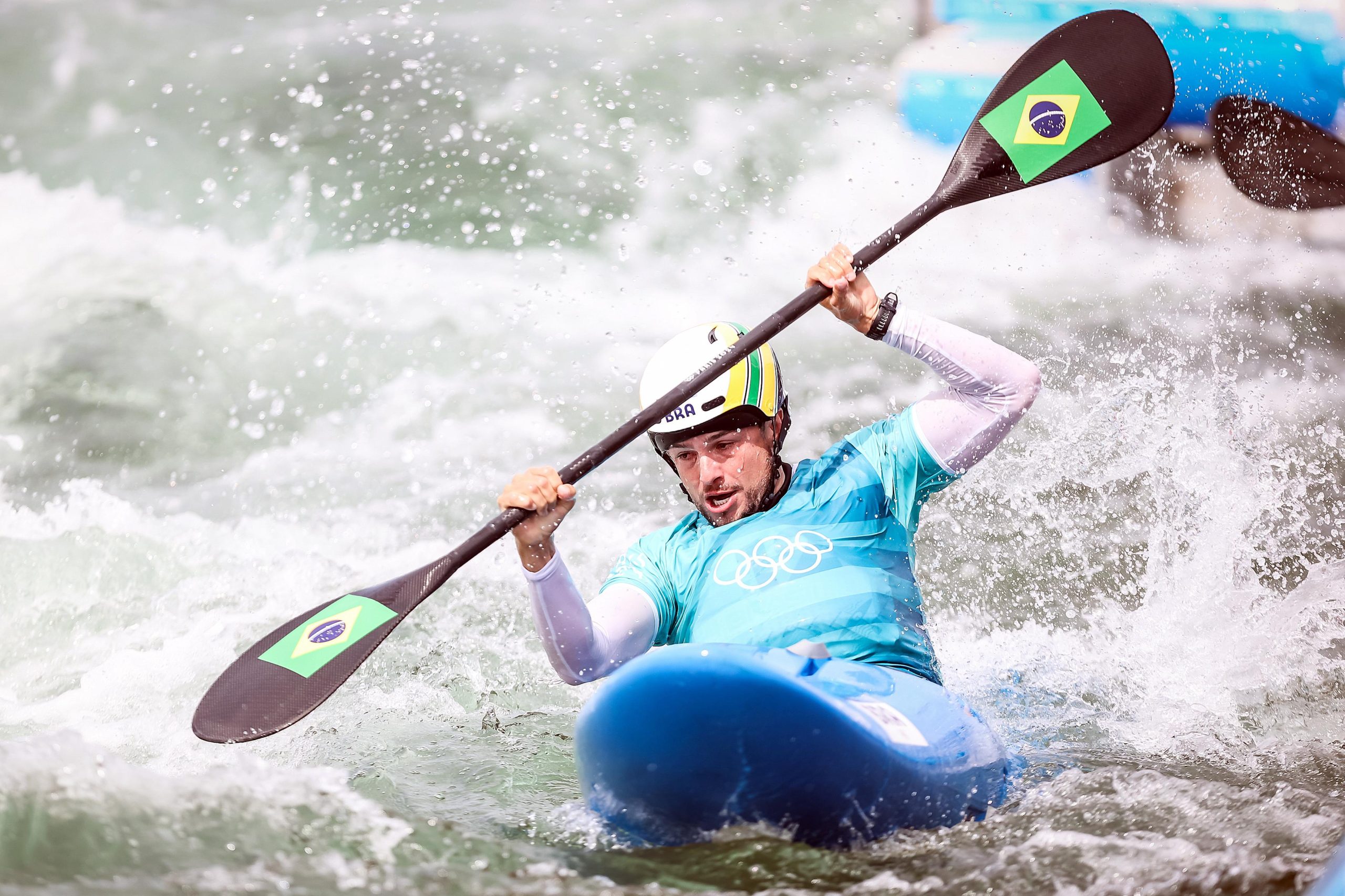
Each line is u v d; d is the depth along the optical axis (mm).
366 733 13383
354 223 32594
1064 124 13539
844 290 12055
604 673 11438
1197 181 32688
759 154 35469
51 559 18484
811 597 11453
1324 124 32812
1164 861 9508
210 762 12562
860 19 40438
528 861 9695
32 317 28359
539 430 24078
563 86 38531
